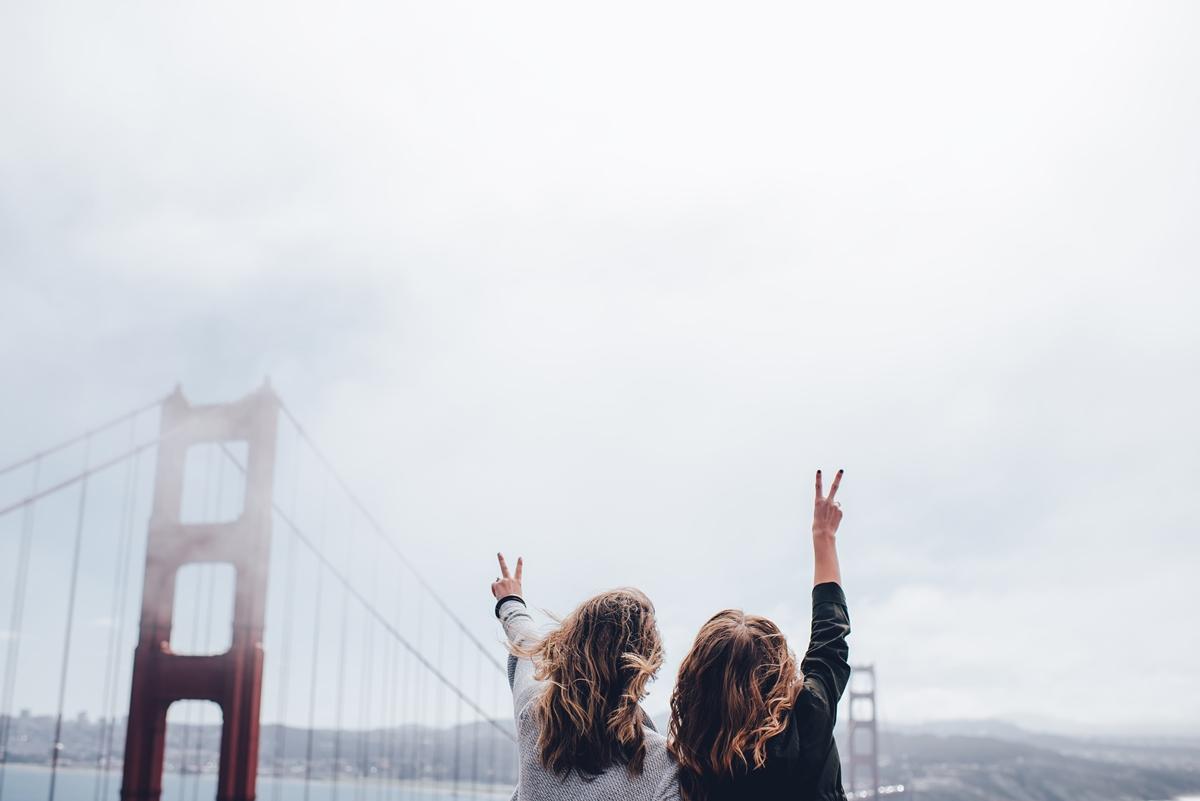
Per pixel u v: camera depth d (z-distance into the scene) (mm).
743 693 1363
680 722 1393
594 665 1369
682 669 1429
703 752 1349
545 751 1353
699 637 1446
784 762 1339
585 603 1435
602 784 1330
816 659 1472
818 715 1388
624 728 1339
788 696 1393
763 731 1342
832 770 1368
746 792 1339
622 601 1434
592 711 1345
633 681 1352
